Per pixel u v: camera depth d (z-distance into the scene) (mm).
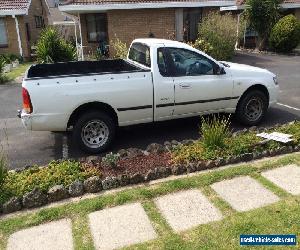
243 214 4449
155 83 6625
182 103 6973
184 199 4871
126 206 4766
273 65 16469
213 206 4680
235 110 7621
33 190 4914
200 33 17969
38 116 6051
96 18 20047
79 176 5340
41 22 30125
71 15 20672
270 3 20688
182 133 7555
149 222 4414
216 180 5301
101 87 6266
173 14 19453
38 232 4340
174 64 6809
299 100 9891
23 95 6004
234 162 5848
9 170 6035
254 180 5277
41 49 16672
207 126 6316
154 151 6109
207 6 19750
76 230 4336
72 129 6719
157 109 6816
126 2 18188
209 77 7090
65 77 6070
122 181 5277
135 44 7629
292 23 20031
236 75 7348
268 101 7816
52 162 5848
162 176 5480
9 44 22141
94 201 4867
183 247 3906
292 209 4480
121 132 7699
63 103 6105
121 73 6379
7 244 4152
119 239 4129
